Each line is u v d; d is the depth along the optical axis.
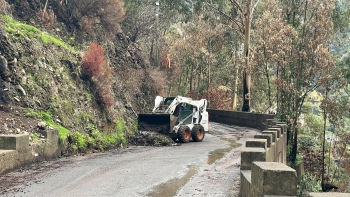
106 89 19.62
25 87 15.80
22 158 11.83
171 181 10.07
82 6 24.86
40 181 9.97
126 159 13.77
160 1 41.97
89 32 24.83
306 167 28.73
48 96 16.39
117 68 25.86
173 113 19.95
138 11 33.66
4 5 19.61
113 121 19.03
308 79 26.78
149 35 37.28
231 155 14.96
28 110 15.03
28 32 18.34
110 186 9.45
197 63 51.00
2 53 15.78
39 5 23.25
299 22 31.08
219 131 27.45
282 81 26.91
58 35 22.30
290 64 28.62
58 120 15.80
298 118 28.05
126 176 10.64
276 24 28.02
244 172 7.79
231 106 48.59
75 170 11.49
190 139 21.64
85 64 19.30
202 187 9.36
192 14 43.16
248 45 35.47
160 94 30.55
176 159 13.80
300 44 27.80
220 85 51.59
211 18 43.88
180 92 50.91
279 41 27.44
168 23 46.34
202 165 12.55
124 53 28.31
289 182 5.21
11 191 8.93
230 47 52.25
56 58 18.53
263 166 5.55
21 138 11.76
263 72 31.70
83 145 15.41
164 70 38.41
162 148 17.47
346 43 33.28
